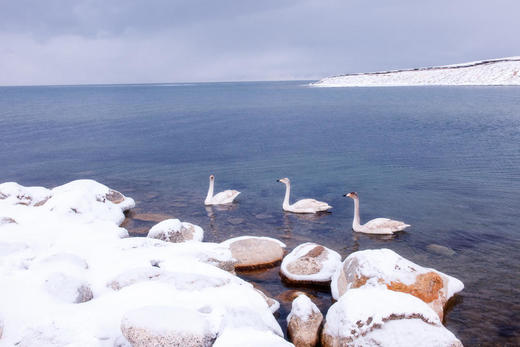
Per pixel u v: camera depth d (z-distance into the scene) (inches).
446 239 637.3
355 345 325.1
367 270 424.8
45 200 761.0
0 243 459.5
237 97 5305.1
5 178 1134.4
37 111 3294.8
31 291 355.9
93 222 624.7
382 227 665.6
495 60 6171.3
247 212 802.8
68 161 1349.7
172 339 277.1
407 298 352.5
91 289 384.5
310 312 379.6
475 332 382.9
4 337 304.3
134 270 400.5
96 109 3501.5
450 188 931.3
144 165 1278.3
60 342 294.2
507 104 2748.5
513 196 855.7
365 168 1161.4
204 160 1341.0
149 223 735.7
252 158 1357.0
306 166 1214.3
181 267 422.9
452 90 4490.7
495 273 511.8
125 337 296.0
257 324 319.6
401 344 312.8
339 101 3900.1
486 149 1357.0
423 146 1456.7
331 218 760.3
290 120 2474.2
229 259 482.0
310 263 500.1
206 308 337.1
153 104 4141.2
